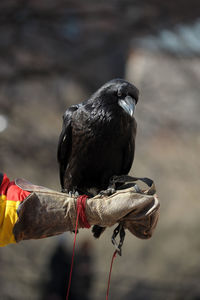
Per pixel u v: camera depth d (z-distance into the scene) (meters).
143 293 14.89
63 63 14.79
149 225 4.85
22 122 15.17
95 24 14.84
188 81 17.41
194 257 18.03
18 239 4.77
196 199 18.22
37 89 16.41
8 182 4.93
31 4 13.88
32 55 14.57
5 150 14.79
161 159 17.89
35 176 16.62
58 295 12.02
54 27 14.53
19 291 13.09
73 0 13.97
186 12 14.62
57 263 12.08
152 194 4.93
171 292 14.87
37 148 15.27
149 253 18.58
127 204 4.77
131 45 17.53
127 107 5.96
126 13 14.69
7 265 13.70
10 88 15.02
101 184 6.49
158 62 17.97
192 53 15.88
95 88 16.62
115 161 6.36
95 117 6.15
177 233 19.38
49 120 16.83
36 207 4.83
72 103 17.20
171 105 17.34
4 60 14.36
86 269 12.12
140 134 18.94
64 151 6.66
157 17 14.70
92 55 15.16
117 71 17.64
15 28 14.24
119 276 15.70
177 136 16.89
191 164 16.91
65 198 4.91
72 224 4.88
